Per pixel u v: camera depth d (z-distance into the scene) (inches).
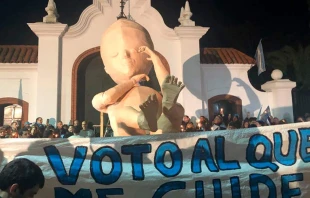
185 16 661.9
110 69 315.0
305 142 196.2
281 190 189.8
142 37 319.3
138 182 184.7
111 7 641.0
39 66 611.2
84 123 504.4
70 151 185.0
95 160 185.2
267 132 196.4
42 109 601.9
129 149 188.2
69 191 180.5
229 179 188.9
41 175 111.1
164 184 185.8
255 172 190.2
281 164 193.0
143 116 224.1
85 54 631.2
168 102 236.2
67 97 617.9
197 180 187.3
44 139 185.6
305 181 191.8
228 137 194.1
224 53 702.5
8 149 183.5
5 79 621.3
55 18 630.5
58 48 619.8
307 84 971.9
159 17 644.1
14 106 621.0
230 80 663.1
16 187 104.7
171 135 191.8
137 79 295.1
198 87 636.1
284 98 647.1
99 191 182.1
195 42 642.8
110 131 497.7
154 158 188.5
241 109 655.1
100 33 637.9
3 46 685.3
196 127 537.3
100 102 284.5
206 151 191.6
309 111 711.1
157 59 297.9
